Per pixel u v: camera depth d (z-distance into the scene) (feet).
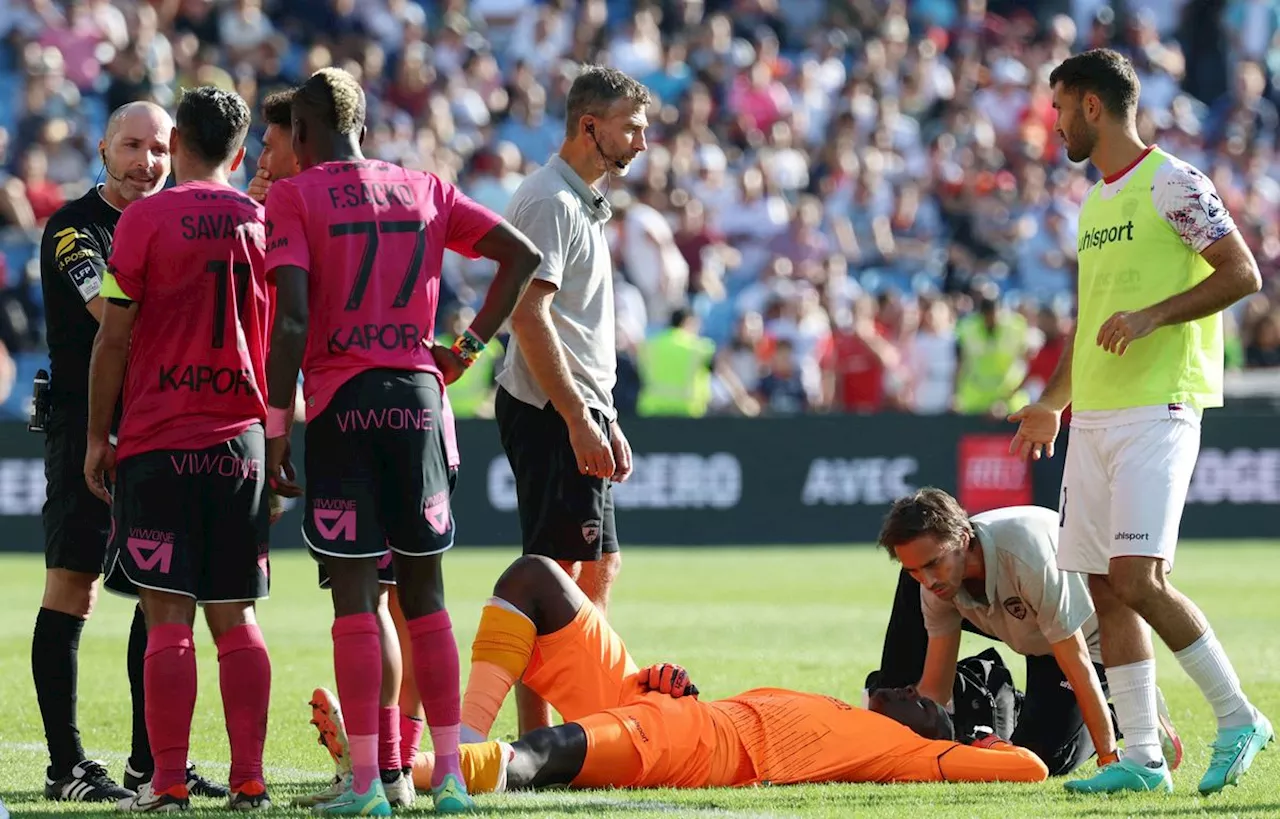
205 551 58.49
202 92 59.47
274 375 54.39
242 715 58.03
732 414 205.36
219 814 56.24
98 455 58.44
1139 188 63.41
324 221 55.57
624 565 181.47
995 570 65.00
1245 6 297.94
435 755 56.90
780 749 64.59
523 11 264.72
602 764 62.44
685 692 65.10
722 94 262.47
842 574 171.73
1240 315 244.63
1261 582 161.79
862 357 219.00
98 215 65.72
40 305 204.64
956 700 70.44
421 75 240.73
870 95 269.85
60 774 64.64
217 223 58.08
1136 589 62.13
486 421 196.75
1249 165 276.21
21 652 109.91
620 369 206.39
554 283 66.03
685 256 236.02
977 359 213.66
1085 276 65.05
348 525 55.16
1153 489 62.23
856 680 96.48
